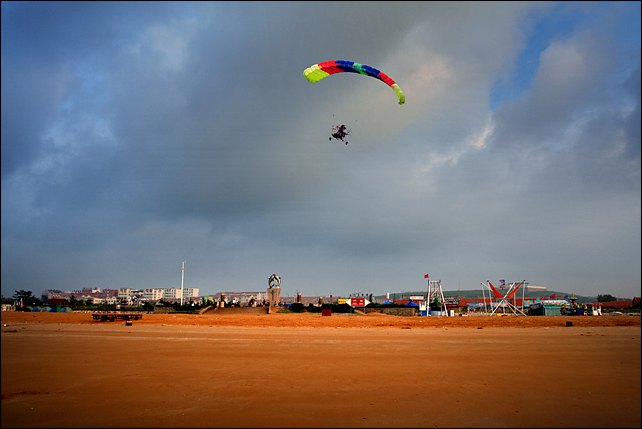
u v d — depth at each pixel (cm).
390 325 4650
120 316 5434
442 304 8806
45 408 1241
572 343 2698
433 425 1070
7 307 9462
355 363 1962
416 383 1541
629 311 9788
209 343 2747
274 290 8919
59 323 4828
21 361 2031
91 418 1145
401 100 4344
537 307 8112
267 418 1129
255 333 3534
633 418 1123
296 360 2052
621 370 1770
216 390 1448
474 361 1998
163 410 1215
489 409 1209
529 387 1470
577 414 1160
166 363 1973
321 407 1234
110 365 1920
